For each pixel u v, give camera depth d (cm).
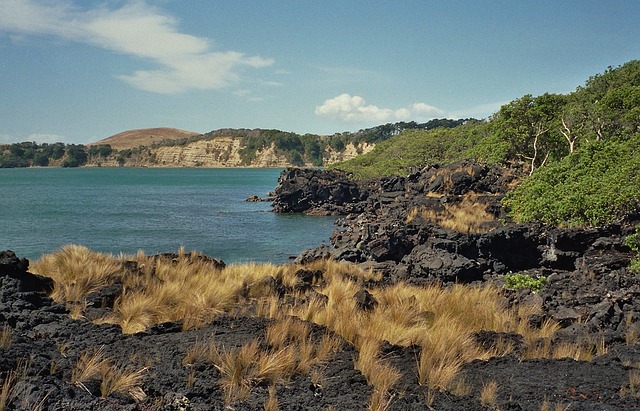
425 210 3759
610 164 3092
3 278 941
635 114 4038
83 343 704
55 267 1138
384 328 887
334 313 955
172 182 15362
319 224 5572
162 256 1484
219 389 579
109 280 1102
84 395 526
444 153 8656
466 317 1087
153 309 944
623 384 662
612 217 2666
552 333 981
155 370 616
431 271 2448
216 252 3791
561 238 2680
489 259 2789
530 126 5022
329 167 11356
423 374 664
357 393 595
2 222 5562
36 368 569
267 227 5312
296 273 1569
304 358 674
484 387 609
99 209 7150
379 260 3017
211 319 900
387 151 10544
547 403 587
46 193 10544
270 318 902
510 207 3444
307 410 545
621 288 1727
